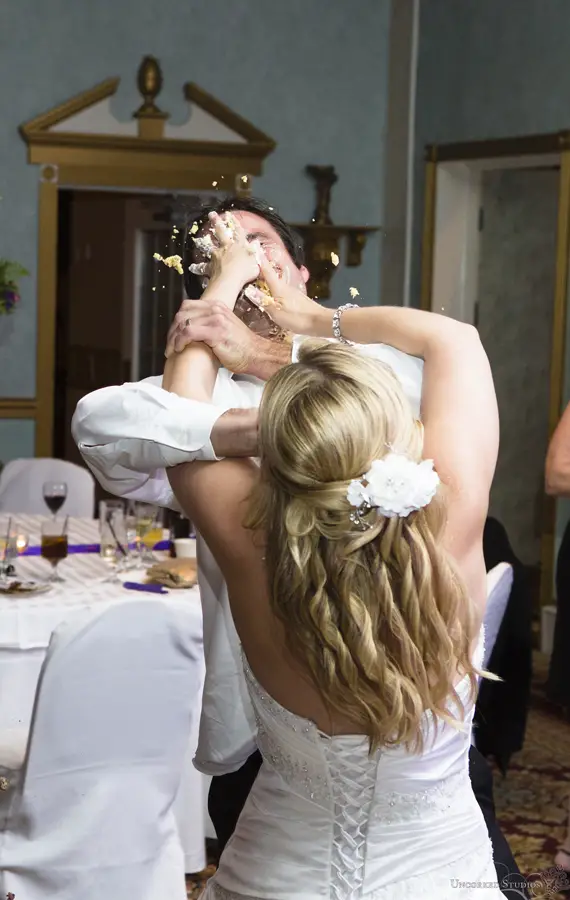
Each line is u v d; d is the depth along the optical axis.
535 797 3.70
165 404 1.24
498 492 7.11
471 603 1.17
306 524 1.12
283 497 1.14
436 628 1.13
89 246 7.68
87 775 2.29
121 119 6.70
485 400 1.28
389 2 7.07
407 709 1.15
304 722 1.23
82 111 6.61
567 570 3.48
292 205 7.04
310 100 7.02
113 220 7.57
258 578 1.22
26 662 2.90
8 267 6.15
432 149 6.69
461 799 1.29
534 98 6.07
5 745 2.76
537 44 6.04
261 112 6.96
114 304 7.68
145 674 2.30
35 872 2.26
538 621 6.38
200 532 1.27
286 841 1.26
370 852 1.23
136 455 1.25
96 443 1.27
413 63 6.85
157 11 6.70
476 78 6.41
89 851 2.27
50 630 2.92
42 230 6.62
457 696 1.19
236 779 1.74
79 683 2.26
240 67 6.89
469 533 1.22
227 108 6.79
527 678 3.51
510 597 3.45
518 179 6.84
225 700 1.59
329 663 1.12
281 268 1.56
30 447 6.68
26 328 6.64
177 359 1.37
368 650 1.10
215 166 6.85
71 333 7.79
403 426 1.15
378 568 1.12
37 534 4.07
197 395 1.32
